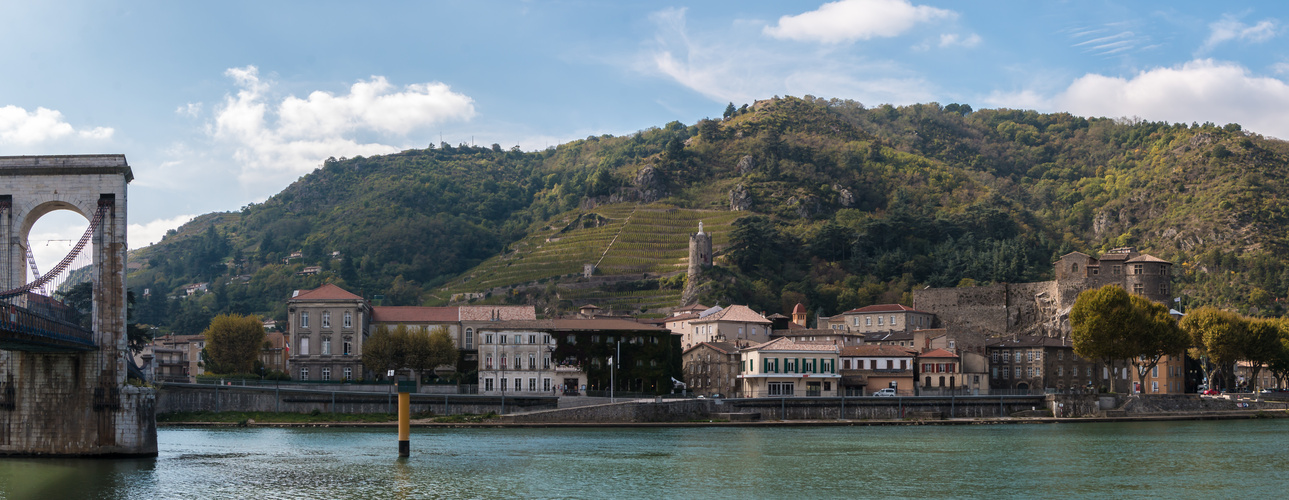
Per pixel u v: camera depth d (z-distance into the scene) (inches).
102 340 4077.3
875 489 3951.8
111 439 4114.2
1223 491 3927.2
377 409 6707.7
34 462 4035.4
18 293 3481.8
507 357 7839.6
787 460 4751.5
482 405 6815.9
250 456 4682.6
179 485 3796.8
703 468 4461.1
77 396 4089.6
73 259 3882.9
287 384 7214.6
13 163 4042.8
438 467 4407.0
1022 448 5295.3
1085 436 6018.7
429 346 7470.5
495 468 4394.7
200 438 5516.7
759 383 7834.6
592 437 5802.2
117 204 4084.6
